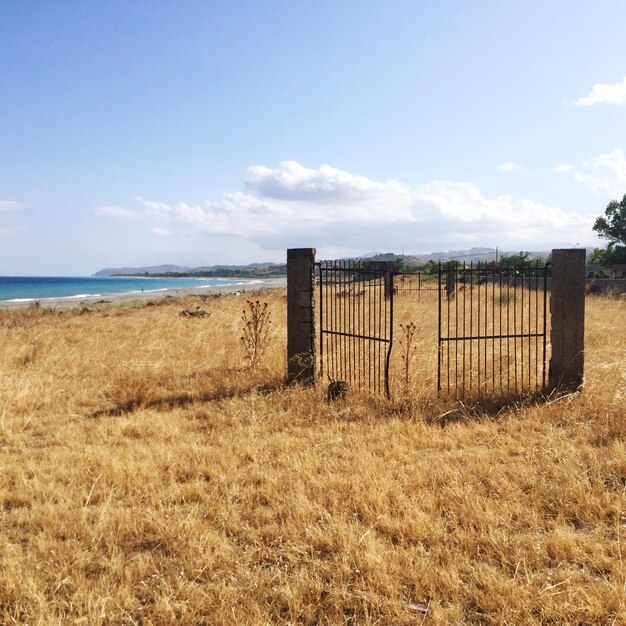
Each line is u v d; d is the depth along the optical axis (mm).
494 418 6625
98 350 12234
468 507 4121
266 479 4836
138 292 79000
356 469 4961
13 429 6559
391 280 7777
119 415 7262
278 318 17297
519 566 3354
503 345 11539
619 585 3080
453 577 3197
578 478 4527
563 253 7516
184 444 5852
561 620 2852
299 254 8734
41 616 2859
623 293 24953
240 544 3791
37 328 17828
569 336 7520
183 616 2957
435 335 13203
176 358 11477
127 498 4520
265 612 2959
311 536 3736
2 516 4270
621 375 8133
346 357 10688
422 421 6480
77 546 3686
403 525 3842
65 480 4891
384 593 3143
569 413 6551
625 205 52375
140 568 3408
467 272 7914
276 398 7840
